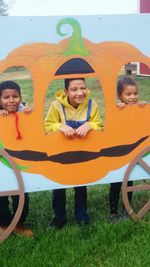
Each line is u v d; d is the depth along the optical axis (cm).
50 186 250
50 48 240
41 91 242
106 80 250
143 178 264
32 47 238
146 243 237
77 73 245
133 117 257
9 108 239
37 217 284
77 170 252
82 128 248
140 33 252
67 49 242
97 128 252
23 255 229
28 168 245
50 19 238
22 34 236
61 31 241
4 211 260
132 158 260
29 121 242
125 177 260
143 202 302
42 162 246
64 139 248
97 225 258
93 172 255
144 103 257
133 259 222
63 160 249
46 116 244
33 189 247
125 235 248
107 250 234
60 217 265
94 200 313
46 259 223
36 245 237
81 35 244
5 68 236
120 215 282
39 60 239
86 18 244
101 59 248
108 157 256
